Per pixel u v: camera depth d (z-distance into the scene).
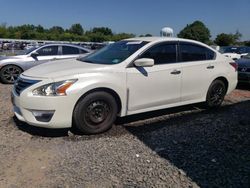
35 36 82.62
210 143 5.11
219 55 7.23
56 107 4.96
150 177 3.93
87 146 4.87
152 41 6.11
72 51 11.84
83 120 5.20
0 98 8.14
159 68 5.98
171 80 6.16
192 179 3.91
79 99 5.14
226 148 4.91
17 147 4.78
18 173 3.99
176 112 6.93
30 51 11.45
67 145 4.90
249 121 6.35
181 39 6.53
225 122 6.25
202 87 6.81
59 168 4.14
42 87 4.98
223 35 67.94
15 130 5.50
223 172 4.11
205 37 70.56
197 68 6.62
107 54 6.14
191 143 5.10
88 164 4.25
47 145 4.89
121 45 6.32
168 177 3.94
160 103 6.11
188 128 5.85
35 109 5.02
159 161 4.39
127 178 3.90
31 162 4.30
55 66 5.68
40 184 3.74
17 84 5.42
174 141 5.17
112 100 5.45
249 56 11.60
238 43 68.00
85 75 5.20
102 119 5.41
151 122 6.18
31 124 5.14
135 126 5.92
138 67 5.72
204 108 7.32
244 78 10.14
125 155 4.56
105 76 5.34
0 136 5.20
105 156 4.51
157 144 5.02
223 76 7.18
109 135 5.39
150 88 5.88
